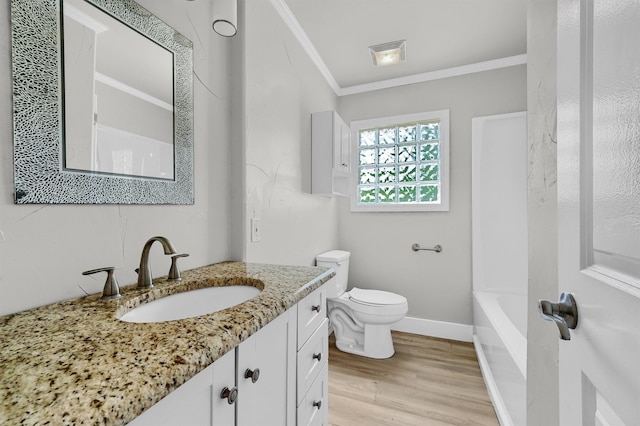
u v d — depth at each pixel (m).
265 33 1.48
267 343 0.71
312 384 0.98
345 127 2.29
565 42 0.52
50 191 0.68
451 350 2.10
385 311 1.93
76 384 0.38
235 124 1.33
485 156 2.25
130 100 0.88
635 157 0.33
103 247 0.81
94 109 0.78
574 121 0.48
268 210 1.52
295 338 0.86
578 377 0.47
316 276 1.02
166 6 1.02
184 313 0.89
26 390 0.37
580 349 0.46
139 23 0.91
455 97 2.33
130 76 0.88
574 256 0.48
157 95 0.97
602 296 0.40
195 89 1.14
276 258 1.59
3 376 0.40
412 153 2.50
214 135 1.24
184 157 1.08
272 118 1.56
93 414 0.33
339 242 2.67
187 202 1.09
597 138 0.42
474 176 2.25
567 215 0.50
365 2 1.58
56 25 0.70
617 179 0.37
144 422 0.40
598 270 0.42
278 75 1.62
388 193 2.58
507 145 2.20
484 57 2.15
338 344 2.15
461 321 2.29
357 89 2.61
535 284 0.91
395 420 1.38
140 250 0.92
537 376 0.90
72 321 0.60
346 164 2.30
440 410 1.45
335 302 2.20
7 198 0.62
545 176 0.83
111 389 0.37
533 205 0.93
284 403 0.80
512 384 1.27
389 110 2.54
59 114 0.70
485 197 2.24
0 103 0.61
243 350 0.61
